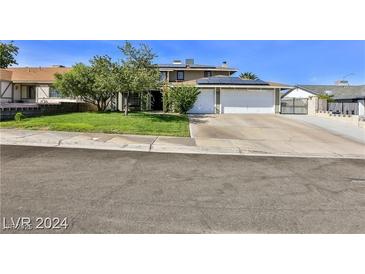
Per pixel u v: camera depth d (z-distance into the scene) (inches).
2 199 208.8
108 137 490.0
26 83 1208.8
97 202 207.6
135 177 274.7
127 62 734.5
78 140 454.9
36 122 605.9
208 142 488.7
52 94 1218.0
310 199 227.3
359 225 181.8
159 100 1125.1
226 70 1395.2
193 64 1525.6
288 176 297.0
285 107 1114.1
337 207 211.2
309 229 175.3
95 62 778.8
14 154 360.5
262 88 1055.6
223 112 1061.1
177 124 655.8
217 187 251.6
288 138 571.5
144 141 468.8
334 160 394.0
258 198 226.2
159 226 173.9
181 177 279.9
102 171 292.8
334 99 1449.3
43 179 259.6
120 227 171.6
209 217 187.9
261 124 750.5
